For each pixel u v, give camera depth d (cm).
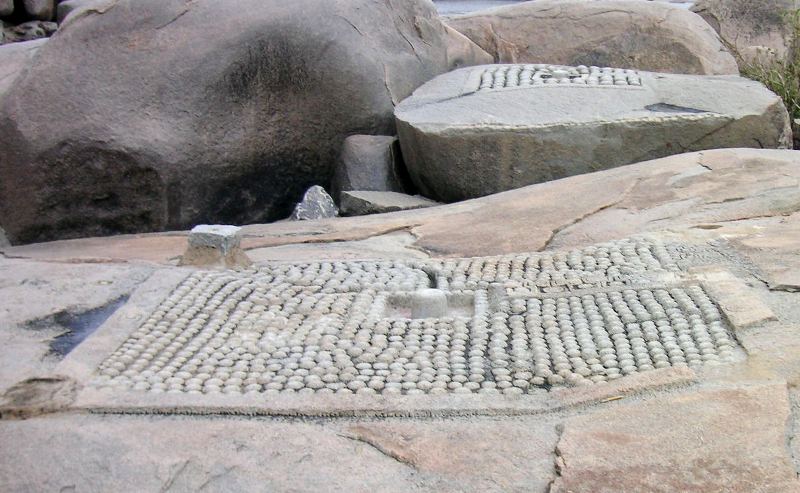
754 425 253
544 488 236
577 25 795
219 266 402
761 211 428
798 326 307
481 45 813
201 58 540
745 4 939
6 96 518
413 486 239
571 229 439
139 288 372
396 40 644
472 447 254
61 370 303
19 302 362
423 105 591
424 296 346
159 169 521
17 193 513
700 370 285
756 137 549
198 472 247
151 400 284
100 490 242
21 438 264
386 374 297
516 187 550
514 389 283
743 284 343
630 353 302
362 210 552
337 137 607
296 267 402
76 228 524
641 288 350
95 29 531
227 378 299
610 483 234
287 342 324
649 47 773
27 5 1050
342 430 266
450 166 553
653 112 548
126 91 522
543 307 343
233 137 554
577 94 579
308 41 578
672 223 425
